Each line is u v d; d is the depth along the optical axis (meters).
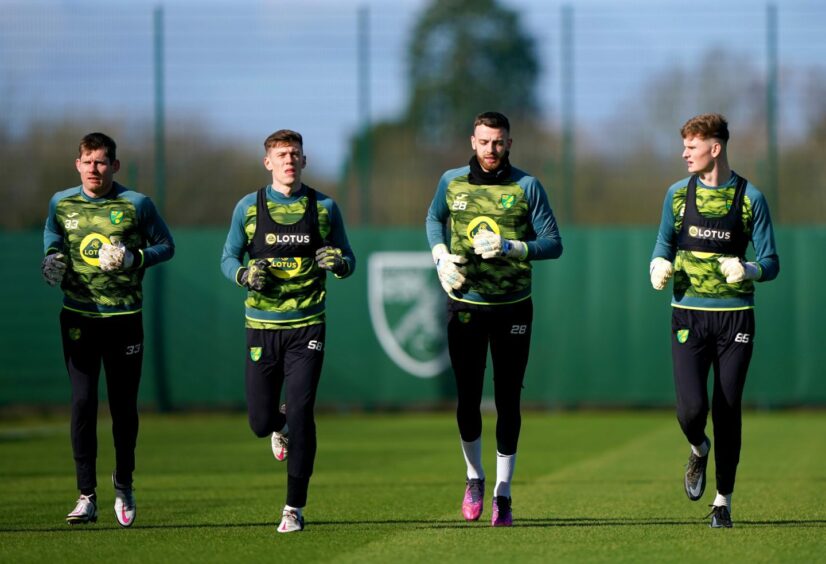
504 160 26.42
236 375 62.31
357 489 34.06
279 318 25.27
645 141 63.84
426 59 71.69
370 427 56.88
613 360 61.03
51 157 65.50
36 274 62.19
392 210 65.50
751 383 60.75
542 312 61.47
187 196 65.06
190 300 62.47
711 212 25.34
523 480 36.31
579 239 61.25
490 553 22.44
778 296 60.38
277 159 25.38
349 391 61.94
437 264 26.03
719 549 22.83
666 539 24.17
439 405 62.88
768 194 62.94
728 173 25.61
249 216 25.69
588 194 64.25
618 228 61.03
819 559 21.72
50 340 62.16
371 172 65.25
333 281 62.00
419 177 65.62
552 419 60.31
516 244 25.48
